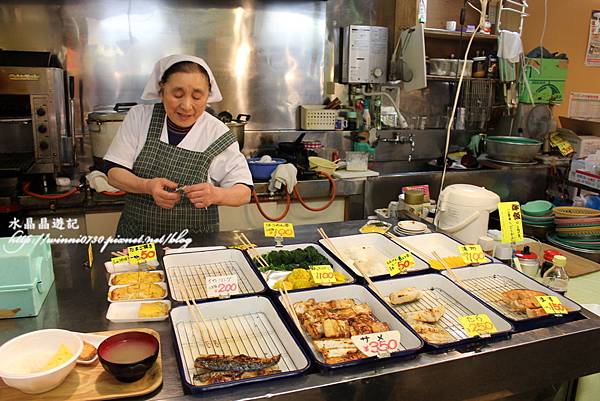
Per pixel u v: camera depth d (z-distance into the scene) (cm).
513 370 131
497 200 211
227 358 114
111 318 135
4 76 276
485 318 135
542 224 242
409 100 434
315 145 385
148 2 347
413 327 137
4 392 104
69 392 104
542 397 162
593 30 435
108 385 107
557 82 406
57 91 288
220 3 363
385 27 396
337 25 400
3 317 134
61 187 303
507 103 414
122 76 353
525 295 151
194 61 187
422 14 388
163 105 210
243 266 171
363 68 391
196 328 134
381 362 119
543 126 412
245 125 364
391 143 419
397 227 220
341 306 146
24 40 331
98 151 306
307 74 398
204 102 194
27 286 134
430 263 178
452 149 441
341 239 200
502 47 387
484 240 193
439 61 401
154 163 206
